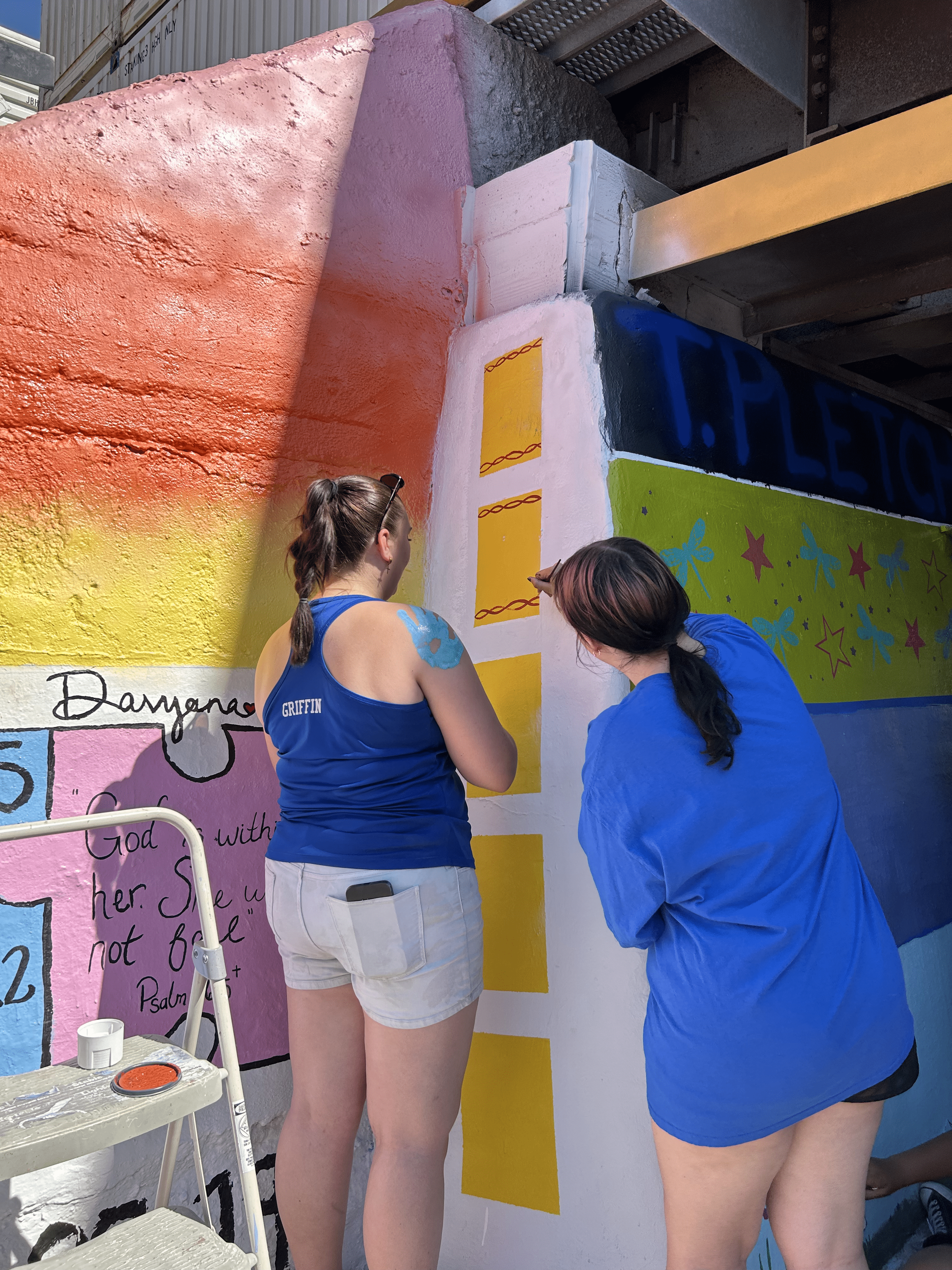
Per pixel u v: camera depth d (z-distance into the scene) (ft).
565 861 6.82
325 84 7.95
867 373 12.89
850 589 9.05
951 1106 9.00
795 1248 5.19
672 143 10.43
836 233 7.34
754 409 8.32
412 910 5.50
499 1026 7.06
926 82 8.27
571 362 7.35
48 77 6.38
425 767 5.83
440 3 9.02
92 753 6.26
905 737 9.45
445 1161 6.73
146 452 6.66
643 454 7.27
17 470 6.05
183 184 6.98
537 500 7.46
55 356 6.24
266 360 7.37
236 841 6.95
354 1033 6.12
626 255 8.23
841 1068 4.71
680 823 4.80
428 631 5.77
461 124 8.96
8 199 6.09
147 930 6.43
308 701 5.79
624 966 6.36
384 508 6.31
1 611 5.94
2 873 5.82
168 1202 5.86
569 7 9.05
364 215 8.11
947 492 10.84
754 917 4.73
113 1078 4.74
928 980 8.97
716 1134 4.73
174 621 6.74
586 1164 6.45
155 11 16.07
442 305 8.63
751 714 5.05
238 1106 5.08
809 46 9.01
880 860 8.70
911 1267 6.58
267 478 7.33
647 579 5.14
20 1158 4.04
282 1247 6.84
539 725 7.14
